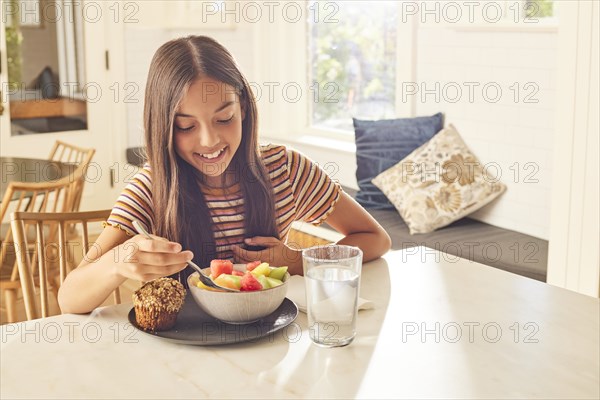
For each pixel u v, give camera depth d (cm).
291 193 191
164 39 547
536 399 119
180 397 119
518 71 354
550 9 343
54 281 330
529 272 315
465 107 381
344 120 484
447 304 159
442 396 120
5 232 352
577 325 149
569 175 304
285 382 124
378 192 391
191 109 165
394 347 138
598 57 288
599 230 297
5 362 131
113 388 122
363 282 172
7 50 493
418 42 403
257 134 181
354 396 119
